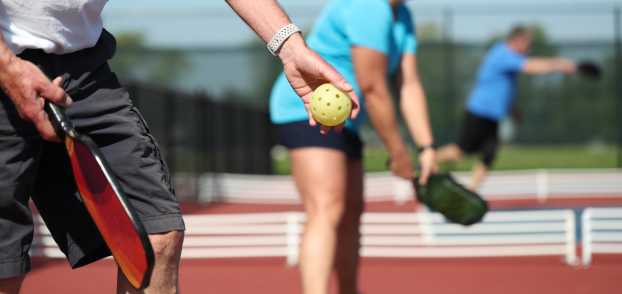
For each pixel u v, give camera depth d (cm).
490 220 1584
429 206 900
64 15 504
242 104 3700
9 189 497
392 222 1769
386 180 3198
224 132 3206
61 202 538
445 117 3753
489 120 2178
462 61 3766
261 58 3894
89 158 443
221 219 1670
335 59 822
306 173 800
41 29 502
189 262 1558
